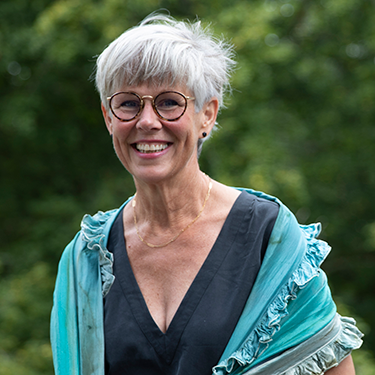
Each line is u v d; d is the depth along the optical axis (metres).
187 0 12.05
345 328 2.79
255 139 11.02
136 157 2.68
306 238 2.82
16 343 11.19
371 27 12.41
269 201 2.88
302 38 12.89
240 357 2.53
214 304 2.62
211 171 11.03
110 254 2.90
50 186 13.83
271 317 2.56
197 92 2.65
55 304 3.03
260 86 11.52
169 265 2.77
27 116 12.10
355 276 14.00
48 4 12.62
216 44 2.88
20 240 12.98
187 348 2.58
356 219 13.63
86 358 2.79
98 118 13.48
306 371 2.61
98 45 11.48
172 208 2.79
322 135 13.37
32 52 11.81
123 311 2.77
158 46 2.57
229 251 2.72
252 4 11.68
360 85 12.87
